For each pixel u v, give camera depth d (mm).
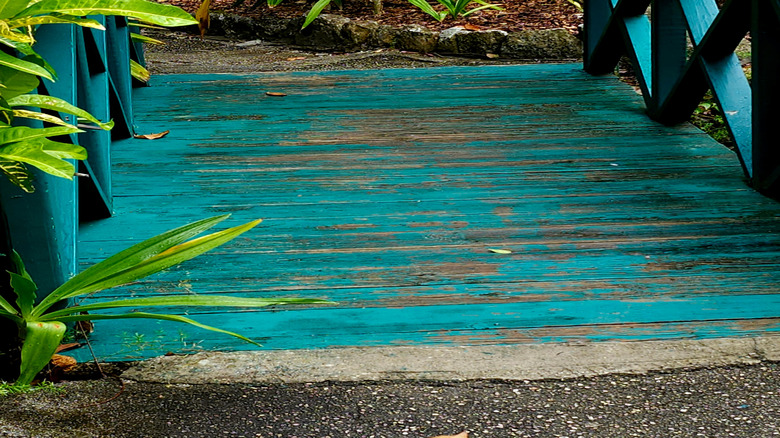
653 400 2002
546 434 1864
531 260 2852
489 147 4176
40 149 1798
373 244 3010
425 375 2135
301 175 3793
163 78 5824
